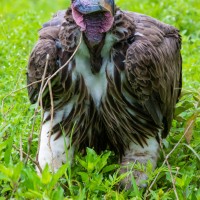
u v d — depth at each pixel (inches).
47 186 369.1
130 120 424.2
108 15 395.5
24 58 558.3
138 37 412.8
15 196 372.5
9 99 506.6
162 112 433.4
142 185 417.1
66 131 425.4
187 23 683.4
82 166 419.5
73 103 421.1
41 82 404.8
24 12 684.7
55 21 429.4
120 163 442.6
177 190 394.9
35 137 453.7
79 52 407.5
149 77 409.7
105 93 418.0
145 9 723.4
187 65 577.6
